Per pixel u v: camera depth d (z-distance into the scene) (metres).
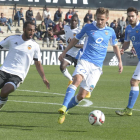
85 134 14.22
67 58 27.77
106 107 21.27
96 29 16.69
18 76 16.09
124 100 24.27
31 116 17.83
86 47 16.83
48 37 65.75
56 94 26.80
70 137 13.59
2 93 15.48
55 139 13.20
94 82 16.45
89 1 72.25
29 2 69.12
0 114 18.17
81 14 73.44
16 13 66.69
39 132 14.36
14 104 21.55
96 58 16.61
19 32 67.38
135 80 18.56
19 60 16.09
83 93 16.45
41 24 65.56
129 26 19.36
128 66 63.94
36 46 16.17
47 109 20.02
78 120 17.11
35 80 37.28
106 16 16.36
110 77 42.59
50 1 70.19
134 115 18.97
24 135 13.72
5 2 68.06
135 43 19.11
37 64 16.44
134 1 73.94
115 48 17.89
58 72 47.66
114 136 13.99
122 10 75.00
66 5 71.31
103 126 15.89
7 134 13.81
